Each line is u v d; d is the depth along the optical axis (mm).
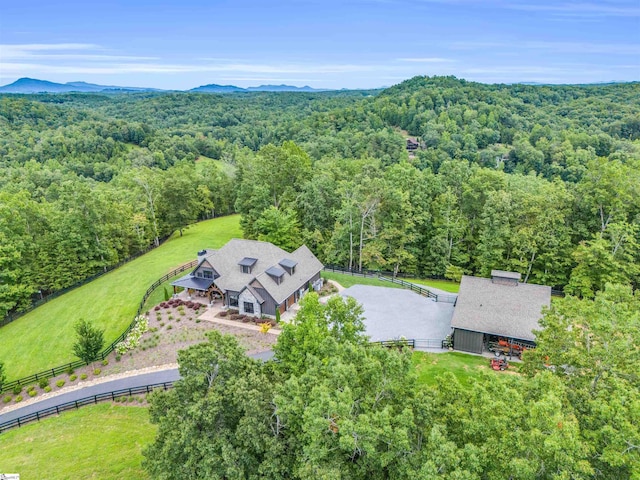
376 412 14328
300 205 59531
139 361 33844
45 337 40219
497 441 13688
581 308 19375
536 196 45844
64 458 23406
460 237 51438
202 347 18688
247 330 36906
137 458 22906
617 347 15961
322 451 14398
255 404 16594
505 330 30844
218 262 42750
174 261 56406
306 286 44219
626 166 42312
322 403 14062
